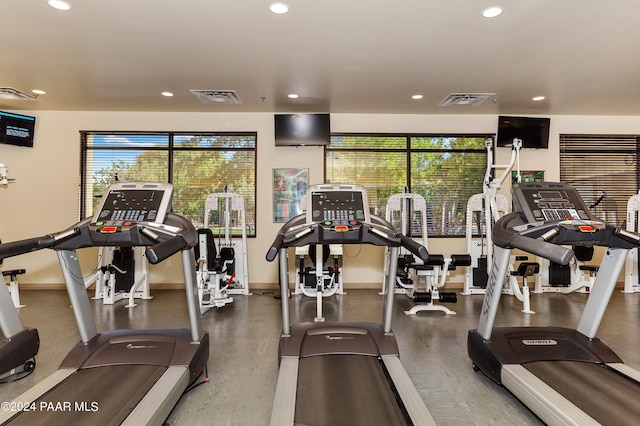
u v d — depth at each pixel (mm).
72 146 5934
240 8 2986
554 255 1752
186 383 2258
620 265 2514
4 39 3504
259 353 3162
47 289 5891
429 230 6184
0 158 5801
